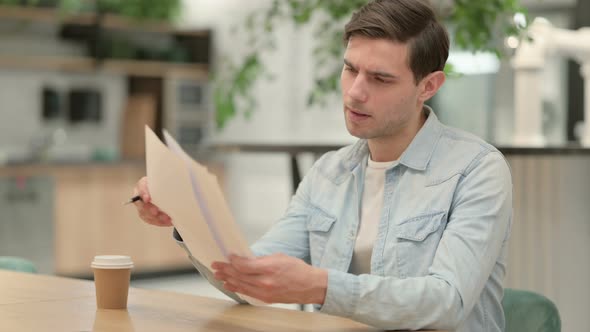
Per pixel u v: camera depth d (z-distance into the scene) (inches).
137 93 321.4
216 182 55.9
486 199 70.9
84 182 273.6
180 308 71.8
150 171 62.7
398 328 63.6
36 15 285.3
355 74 71.2
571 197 145.2
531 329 77.5
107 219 279.3
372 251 76.4
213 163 311.0
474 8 134.8
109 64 301.7
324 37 161.9
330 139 280.2
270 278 60.1
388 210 75.8
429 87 73.7
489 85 246.8
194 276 295.1
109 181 279.9
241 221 310.8
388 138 76.6
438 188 73.7
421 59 70.4
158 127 313.9
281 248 82.3
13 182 257.0
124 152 319.0
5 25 289.9
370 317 62.7
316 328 64.5
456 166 73.8
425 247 73.1
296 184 141.3
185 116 316.5
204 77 321.1
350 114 71.5
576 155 136.9
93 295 77.5
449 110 256.1
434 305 63.6
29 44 294.7
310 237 81.5
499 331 74.5
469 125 252.1
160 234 292.8
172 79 312.2
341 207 80.0
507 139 244.1
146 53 311.0
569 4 231.0
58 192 267.1
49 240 265.1
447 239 69.0
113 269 70.3
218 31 319.9
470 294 66.3
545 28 158.7
